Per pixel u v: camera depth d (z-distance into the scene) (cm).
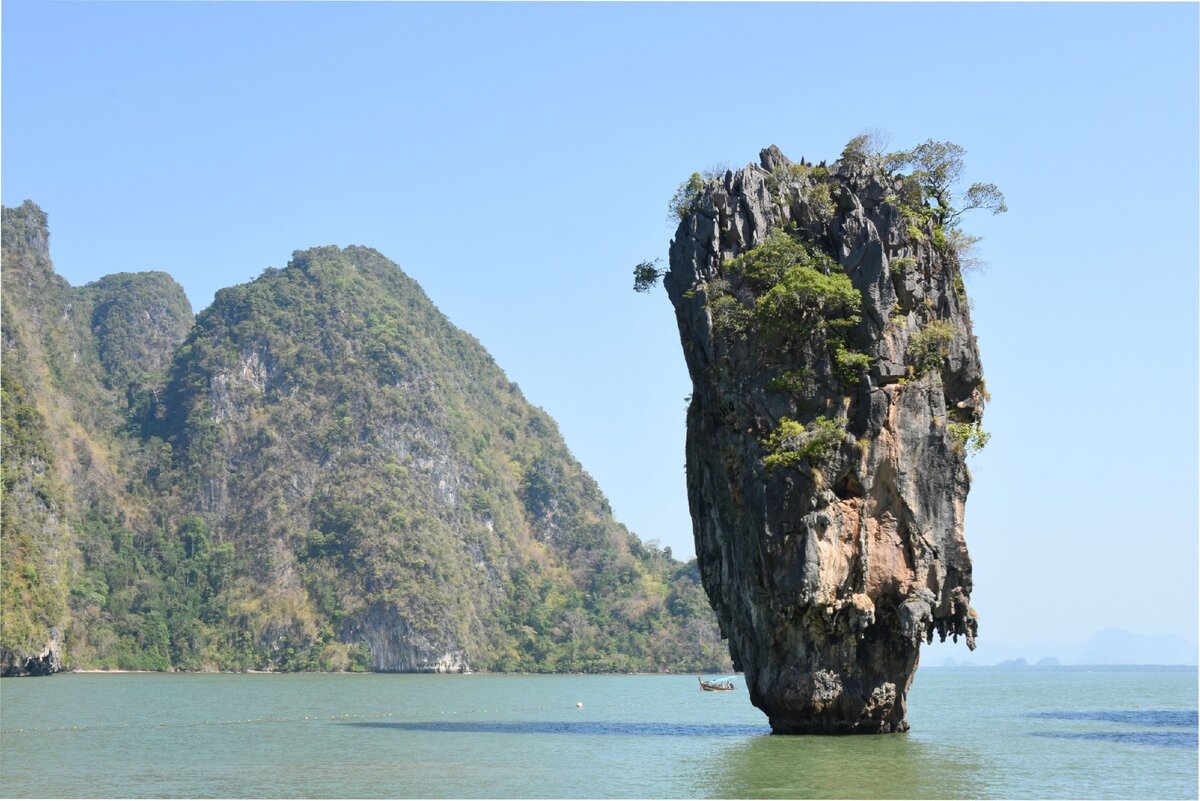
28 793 4528
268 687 15525
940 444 5844
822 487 5722
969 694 14675
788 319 5931
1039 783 4572
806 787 4466
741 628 6219
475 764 5241
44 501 19925
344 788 4575
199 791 4550
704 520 6444
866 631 5916
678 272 6331
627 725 7781
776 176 6394
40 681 16425
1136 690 16775
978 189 6425
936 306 6128
